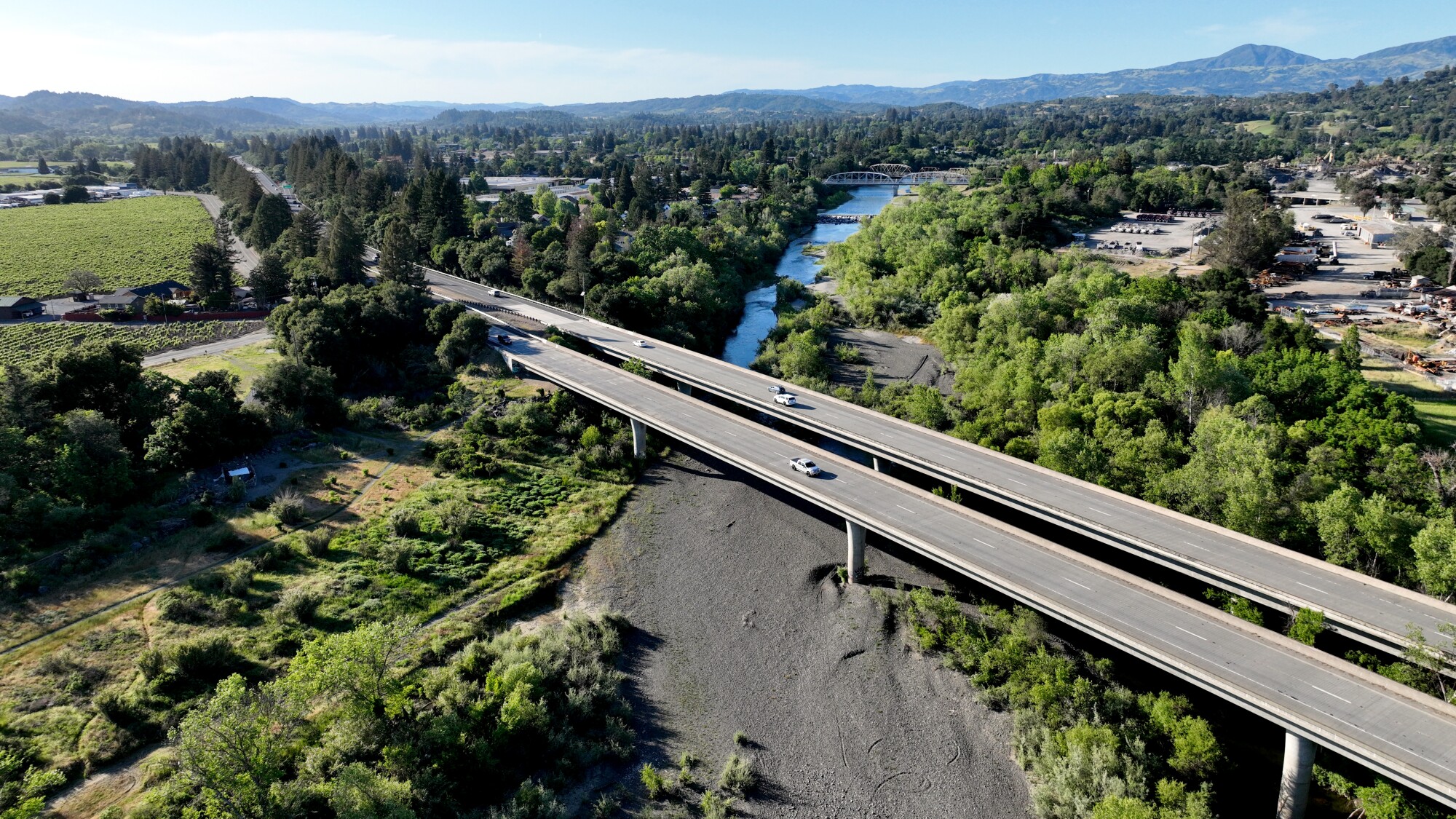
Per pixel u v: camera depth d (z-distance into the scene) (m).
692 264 161.62
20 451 69.94
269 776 42.44
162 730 49.56
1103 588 57.00
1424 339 118.19
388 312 117.06
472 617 64.69
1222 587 57.50
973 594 67.50
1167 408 87.12
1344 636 53.59
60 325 131.00
